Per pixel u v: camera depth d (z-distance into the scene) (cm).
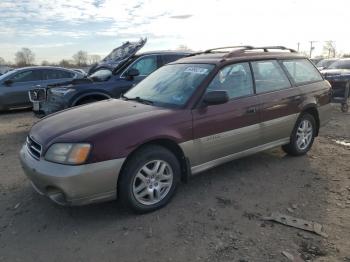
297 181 465
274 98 486
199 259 302
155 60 854
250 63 476
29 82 1094
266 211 384
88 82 759
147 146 371
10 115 1055
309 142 570
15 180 479
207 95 398
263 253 309
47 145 347
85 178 329
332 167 518
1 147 656
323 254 307
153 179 377
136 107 412
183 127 389
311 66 578
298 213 379
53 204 403
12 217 377
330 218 367
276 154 572
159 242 327
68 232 346
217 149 426
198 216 374
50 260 305
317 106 557
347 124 836
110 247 321
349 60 1309
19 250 319
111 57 977
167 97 429
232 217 371
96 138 337
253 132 462
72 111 427
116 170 344
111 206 395
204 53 521
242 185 452
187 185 452
